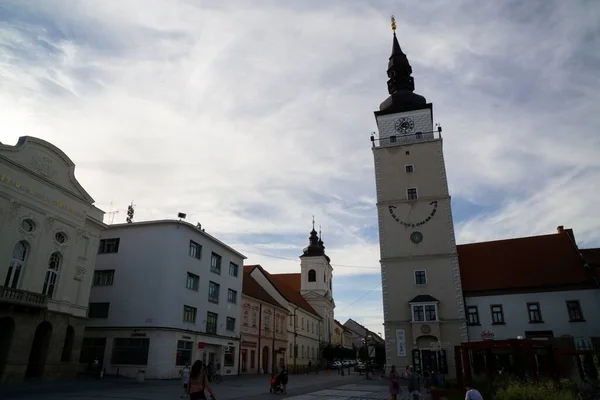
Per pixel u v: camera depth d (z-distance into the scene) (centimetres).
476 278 4394
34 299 2822
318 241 9169
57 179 3184
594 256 4262
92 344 3828
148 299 3788
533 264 4359
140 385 2916
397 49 5556
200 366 1141
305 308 7400
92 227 3531
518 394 1803
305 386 3378
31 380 2836
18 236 2841
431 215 4503
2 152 2748
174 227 3969
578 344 3841
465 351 2372
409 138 4925
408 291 4291
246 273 6300
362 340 14600
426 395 2686
